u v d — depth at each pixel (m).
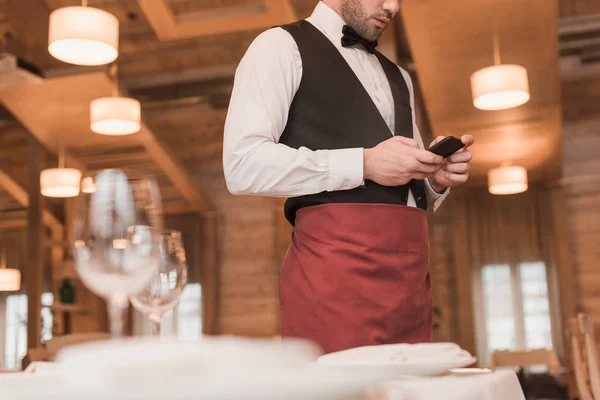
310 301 1.37
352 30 1.61
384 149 1.40
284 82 1.49
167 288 0.97
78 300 10.66
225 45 9.66
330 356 0.80
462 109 7.51
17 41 8.32
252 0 6.70
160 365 0.41
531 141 8.38
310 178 1.40
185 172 9.73
